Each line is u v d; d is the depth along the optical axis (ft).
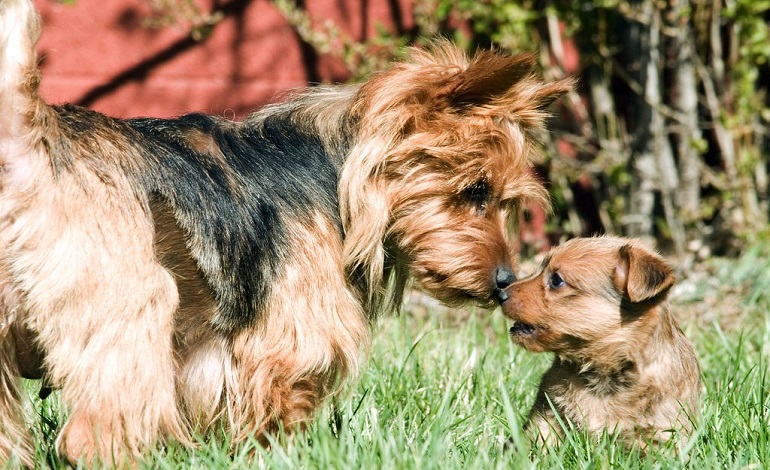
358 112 19.22
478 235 19.80
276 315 17.40
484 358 22.07
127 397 15.67
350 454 15.75
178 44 38.63
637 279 17.72
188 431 17.69
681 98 37.88
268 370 17.33
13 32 15.08
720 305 32.22
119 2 38.09
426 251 19.62
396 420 18.45
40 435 18.15
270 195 17.80
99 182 15.76
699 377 19.53
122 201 15.89
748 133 39.04
